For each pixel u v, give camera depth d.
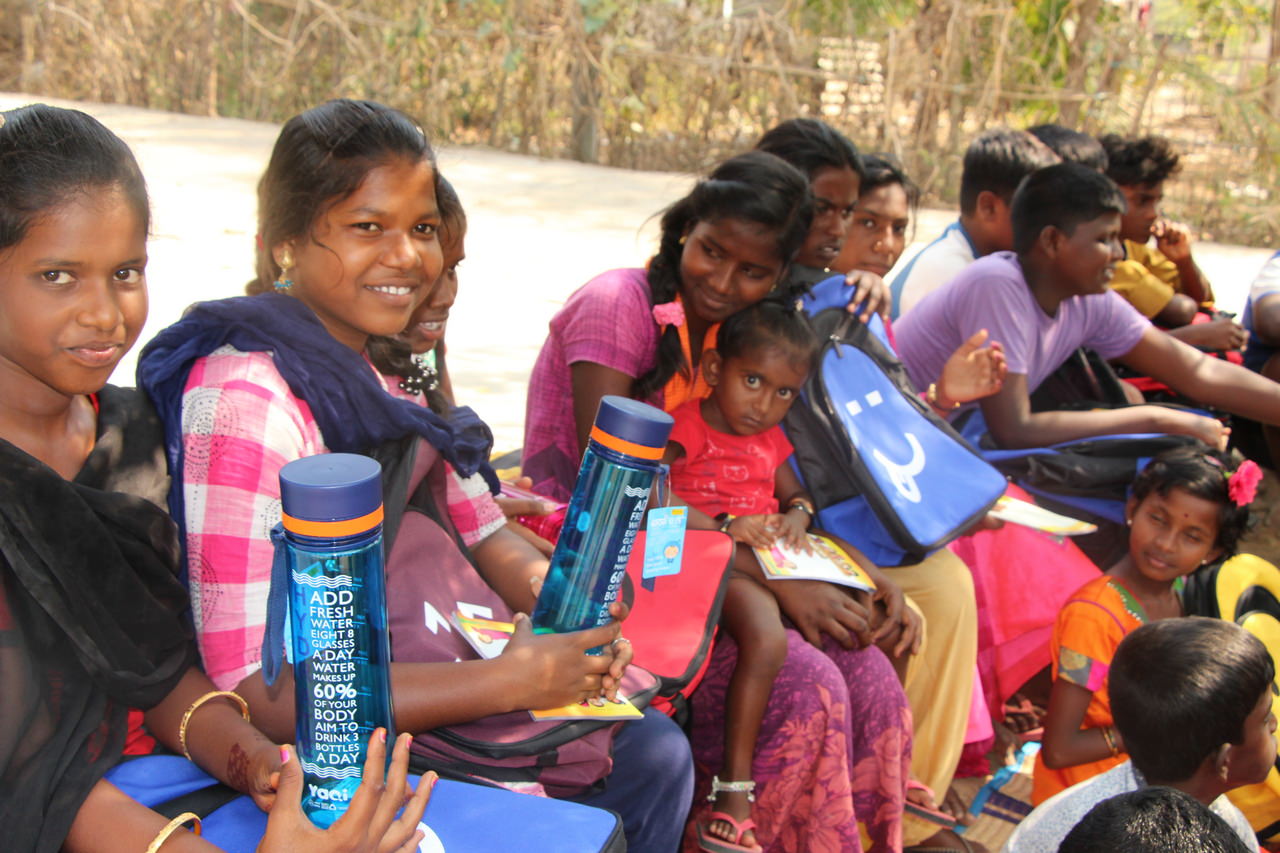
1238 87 10.80
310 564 1.36
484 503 2.24
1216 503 3.06
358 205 1.82
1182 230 5.15
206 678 1.68
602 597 1.84
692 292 2.69
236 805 1.58
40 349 1.46
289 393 1.79
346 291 1.87
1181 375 3.97
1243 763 2.37
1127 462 3.58
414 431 1.92
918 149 11.40
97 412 1.69
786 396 2.70
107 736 1.54
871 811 2.70
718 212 2.59
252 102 13.05
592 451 1.81
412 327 2.47
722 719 2.59
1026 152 4.00
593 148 12.30
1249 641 2.34
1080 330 3.85
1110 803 1.79
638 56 12.01
